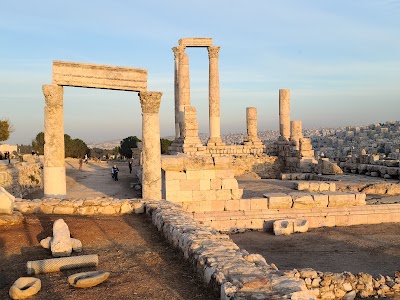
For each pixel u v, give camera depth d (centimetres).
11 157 4362
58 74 1864
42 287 829
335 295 1214
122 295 782
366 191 2731
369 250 1750
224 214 2138
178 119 4678
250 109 4681
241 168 4088
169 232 1181
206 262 841
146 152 1983
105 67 1933
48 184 1873
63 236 1080
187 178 2145
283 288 686
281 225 2075
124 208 1614
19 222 1357
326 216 2209
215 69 4453
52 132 1872
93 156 9031
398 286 1249
